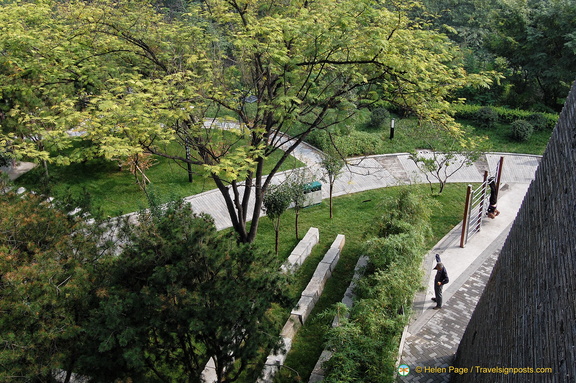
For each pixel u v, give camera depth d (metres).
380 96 14.20
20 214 8.28
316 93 13.23
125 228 9.41
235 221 14.20
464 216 15.43
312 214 17.73
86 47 13.92
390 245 12.30
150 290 7.60
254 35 12.38
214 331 7.71
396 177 20.62
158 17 15.51
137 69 13.88
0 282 7.64
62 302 7.49
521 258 7.82
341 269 14.76
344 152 20.91
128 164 18.42
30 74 13.81
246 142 16.09
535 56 25.53
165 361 8.30
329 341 9.93
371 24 12.53
